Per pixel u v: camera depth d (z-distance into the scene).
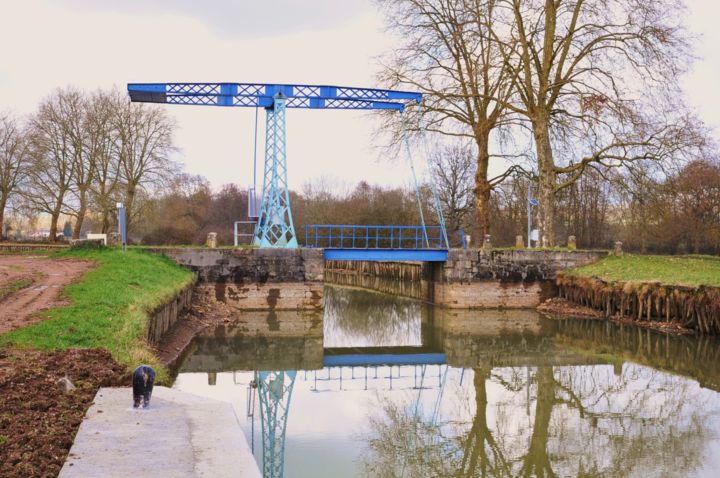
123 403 9.05
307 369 21.38
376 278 52.56
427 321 31.06
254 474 6.62
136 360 12.20
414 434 14.63
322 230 50.78
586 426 14.88
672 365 20.77
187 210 55.41
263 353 23.22
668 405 16.45
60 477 6.45
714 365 20.55
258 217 33.19
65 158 45.34
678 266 29.03
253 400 16.83
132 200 45.44
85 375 10.30
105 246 29.00
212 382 18.42
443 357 23.16
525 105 35.09
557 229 60.41
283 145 31.41
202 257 30.56
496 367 21.23
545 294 33.38
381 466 12.65
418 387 18.97
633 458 12.77
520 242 36.41
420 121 34.78
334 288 48.72
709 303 24.03
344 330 29.52
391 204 55.06
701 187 46.22
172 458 7.02
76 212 45.69
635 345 23.98
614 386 18.41
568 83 33.34
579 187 53.34
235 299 30.64
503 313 31.75
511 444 13.98
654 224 48.81
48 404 8.76
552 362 21.81
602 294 29.50
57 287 18.39
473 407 16.69
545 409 16.41
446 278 33.00
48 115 44.47
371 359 23.30
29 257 29.05
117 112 44.53
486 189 37.34
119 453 7.14
